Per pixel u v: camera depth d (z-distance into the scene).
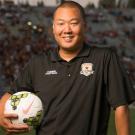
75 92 4.05
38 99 4.04
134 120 17.62
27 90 4.39
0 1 57.56
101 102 4.11
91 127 4.05
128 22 58.75
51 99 4.10
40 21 53.78
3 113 4.02
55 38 4.21
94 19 58.06
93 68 4.11
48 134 4.07
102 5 61.88
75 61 4.14
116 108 4.09
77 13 4.09
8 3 57.94
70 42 4.08
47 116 4.09
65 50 4.16
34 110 3.95
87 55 4.15
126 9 61.38
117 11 60.84
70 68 4.12
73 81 4.08
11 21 52.75
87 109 4.03
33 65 4.32
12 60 41.53
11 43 45.97
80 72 4.10
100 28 56.72
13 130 3.95
